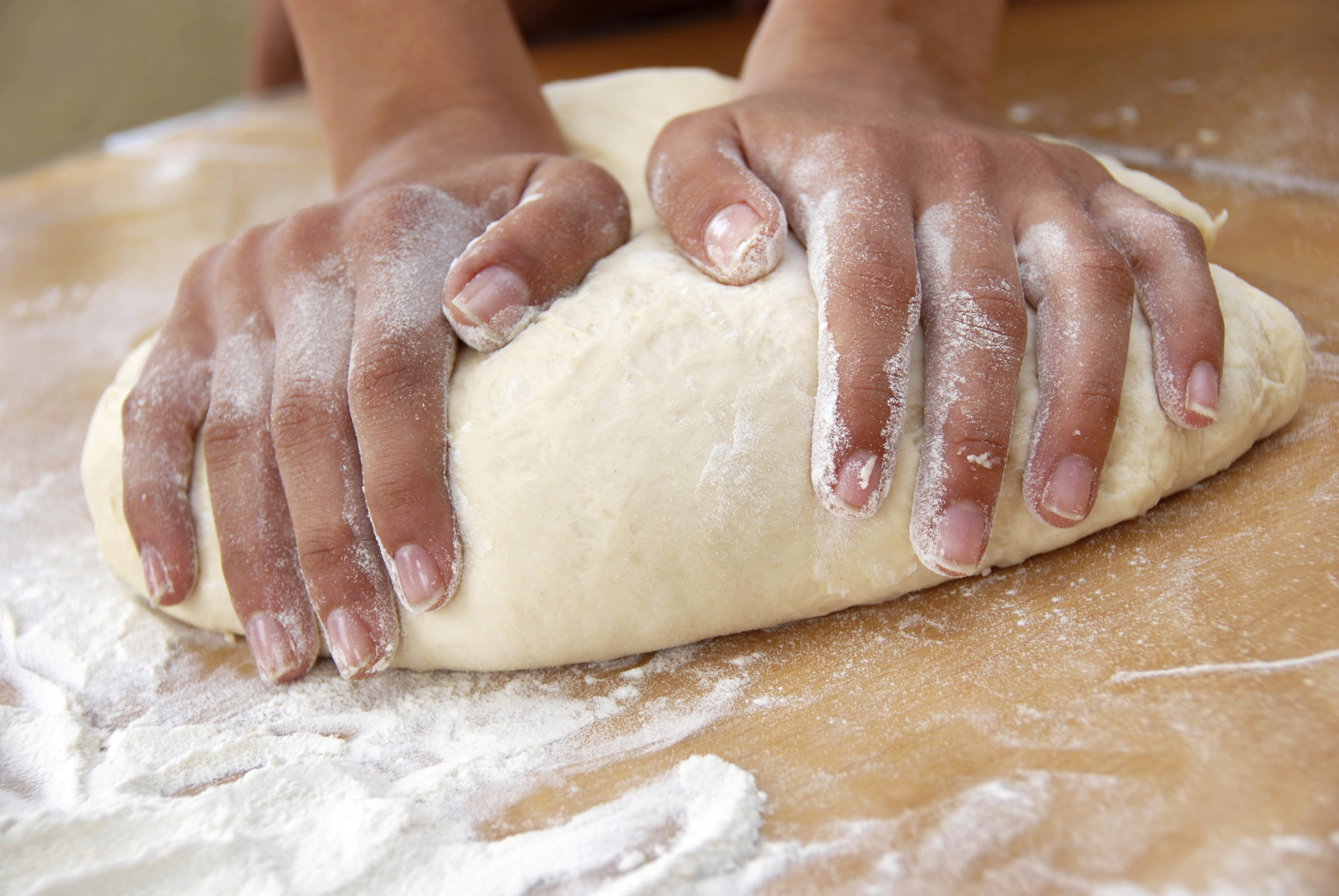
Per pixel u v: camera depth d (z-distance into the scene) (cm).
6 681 103
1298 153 167
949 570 86
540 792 80
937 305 92
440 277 98
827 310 89
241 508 96
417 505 88
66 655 106
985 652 87
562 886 71
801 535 90
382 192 104
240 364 101
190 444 104
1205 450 98
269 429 98
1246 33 216
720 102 143
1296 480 101
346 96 129
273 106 287
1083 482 86
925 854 69
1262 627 84
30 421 159
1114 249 94
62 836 75
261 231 111
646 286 98
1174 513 99
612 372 92
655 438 90
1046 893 65
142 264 207
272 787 80
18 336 187
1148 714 77
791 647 92
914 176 99
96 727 95
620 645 92
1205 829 67
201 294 112
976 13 130
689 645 95
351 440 93
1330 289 132
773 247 95
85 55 425
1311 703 76
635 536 89
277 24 288
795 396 91
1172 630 85
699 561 90
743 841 72
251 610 95
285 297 101
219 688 99
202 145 264
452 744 87
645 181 128
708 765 79
